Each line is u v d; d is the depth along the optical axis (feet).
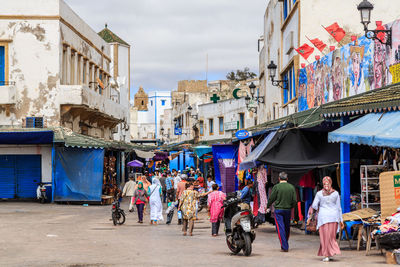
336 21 75.56
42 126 99.04
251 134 67.92
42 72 100.22
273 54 102.63
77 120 111.14
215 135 174.09
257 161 50.78
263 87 122.42
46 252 40.81
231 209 43.75
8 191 97.96
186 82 265.13
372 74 52.11
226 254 40.32
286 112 87.76
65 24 105.50
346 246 43.09
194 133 194.29
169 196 98.99
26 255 39.17
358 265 33.58
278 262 35.76
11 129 94.73
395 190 37.37
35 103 99.86
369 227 39.09
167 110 273.33
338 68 60.70
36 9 100.42
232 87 207.51
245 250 39.14
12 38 100.12
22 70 100.01
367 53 53.21
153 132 332.60
